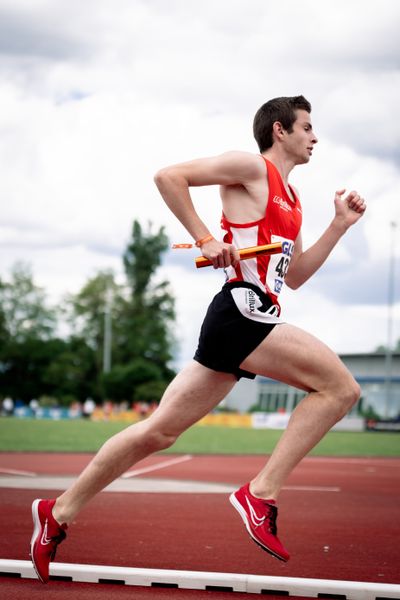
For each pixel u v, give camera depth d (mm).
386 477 13125
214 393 3967
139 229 94938
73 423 44094
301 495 9555
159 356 91812
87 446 20875
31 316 93625
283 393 72500
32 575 4250
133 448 4012
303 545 5672
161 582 4102
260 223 3885
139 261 94188
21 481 10492
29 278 94250
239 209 3916
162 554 5137
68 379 91562
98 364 91938
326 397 3812
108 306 84000
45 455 17297
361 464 17109
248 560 4996
